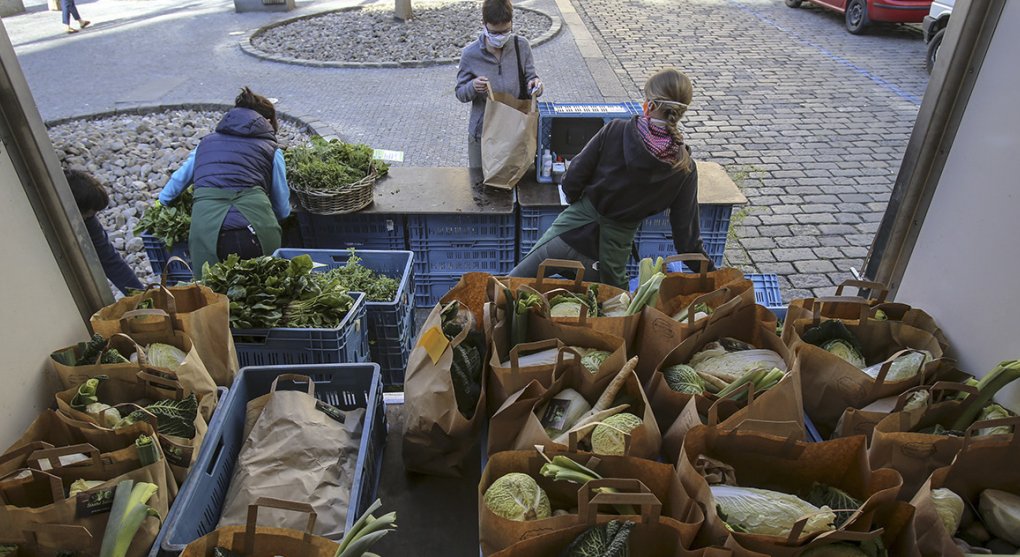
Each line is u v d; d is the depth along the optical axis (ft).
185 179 13.85
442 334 6.65
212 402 7.30
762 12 45.70
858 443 5.58
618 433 5.93
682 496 5.31
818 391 7.02
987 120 6.77
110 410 6.40
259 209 12.82
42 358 6.91
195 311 7.59
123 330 7.25
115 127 26.11
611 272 11.48
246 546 5.30
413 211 14.62
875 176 22.61
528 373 6.56
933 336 7.22
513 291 7.59
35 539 5.36
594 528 5.05
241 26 42.09
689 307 7.17
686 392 6.53
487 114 15.03
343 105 29.14
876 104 29.01
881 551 5.07
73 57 36.42
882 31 40.73
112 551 5.21
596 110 15.34
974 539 5.70
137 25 43.27
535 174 16.05
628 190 10.59
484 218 15.03
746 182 22.09
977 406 6.23
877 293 8.38
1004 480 5.80
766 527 5.19
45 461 5.83
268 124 13.67
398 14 41.55
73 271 7.43
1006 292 6.59
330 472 6.73
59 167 7.04
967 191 7.07
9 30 42.88
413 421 6.82
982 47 6.74
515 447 6.30
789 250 18.40
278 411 7.06
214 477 6.74
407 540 6.56
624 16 44.09
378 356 12.13
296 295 10.26
